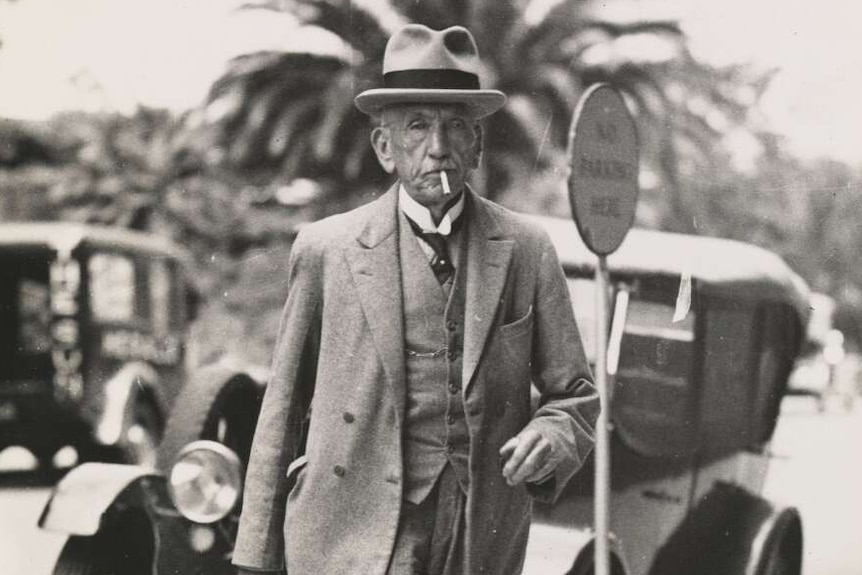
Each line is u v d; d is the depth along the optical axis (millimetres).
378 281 3682
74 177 24000
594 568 4891
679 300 5102
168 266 14492
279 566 3725
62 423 13000
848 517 11125
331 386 3668
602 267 4191
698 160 21922
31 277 13078
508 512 3723
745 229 24453
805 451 15680
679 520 5879
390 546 3559
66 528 5172
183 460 5133
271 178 22328
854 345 31234
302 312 3760
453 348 3660
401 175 3727
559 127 20734
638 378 5750
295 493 3686
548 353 3803
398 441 3607
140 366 13102
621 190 4254
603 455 4086
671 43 21312
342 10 20984
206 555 5535
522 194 20516
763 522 6023
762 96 22766
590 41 20969
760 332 6410
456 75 3725
